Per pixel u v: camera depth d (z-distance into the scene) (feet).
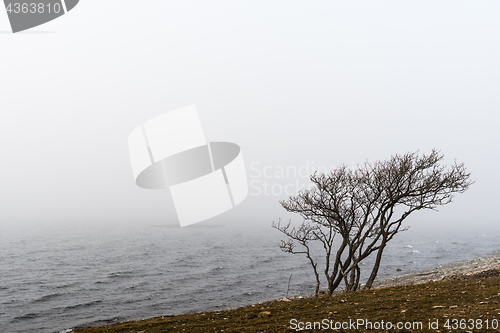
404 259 175.73
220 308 87.20
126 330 36.94
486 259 128.98
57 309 93.71
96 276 149.38
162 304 95.71
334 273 52.75
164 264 184.65
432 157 47.83
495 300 31.50
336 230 55.06
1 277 149.28
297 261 192.03
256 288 114.62
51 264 189.47
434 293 38.34
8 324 80.23
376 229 56.24
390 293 41.91
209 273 150.82
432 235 438.40
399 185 48.91
